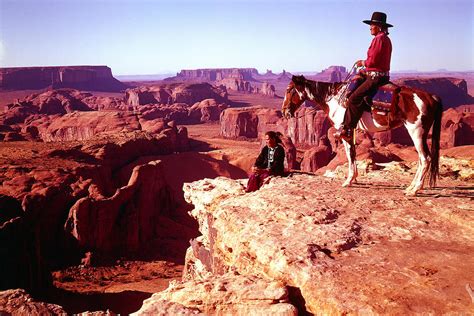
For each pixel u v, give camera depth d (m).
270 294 5.09
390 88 8.30
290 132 114.31
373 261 5.64
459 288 4.89
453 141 76.69
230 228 7.50
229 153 79.75
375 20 8.43
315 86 9.39
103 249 40.06
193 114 175.62
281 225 7.02
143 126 103.81
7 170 44.69
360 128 9.05
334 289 4.99
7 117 146.62
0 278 27.98
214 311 5.16
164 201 50.69
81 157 58.72
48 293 31.59
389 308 4.55
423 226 6.92
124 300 31.72
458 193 8.76
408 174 11.09
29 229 32.44
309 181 9.83
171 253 42.75
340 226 6.80
